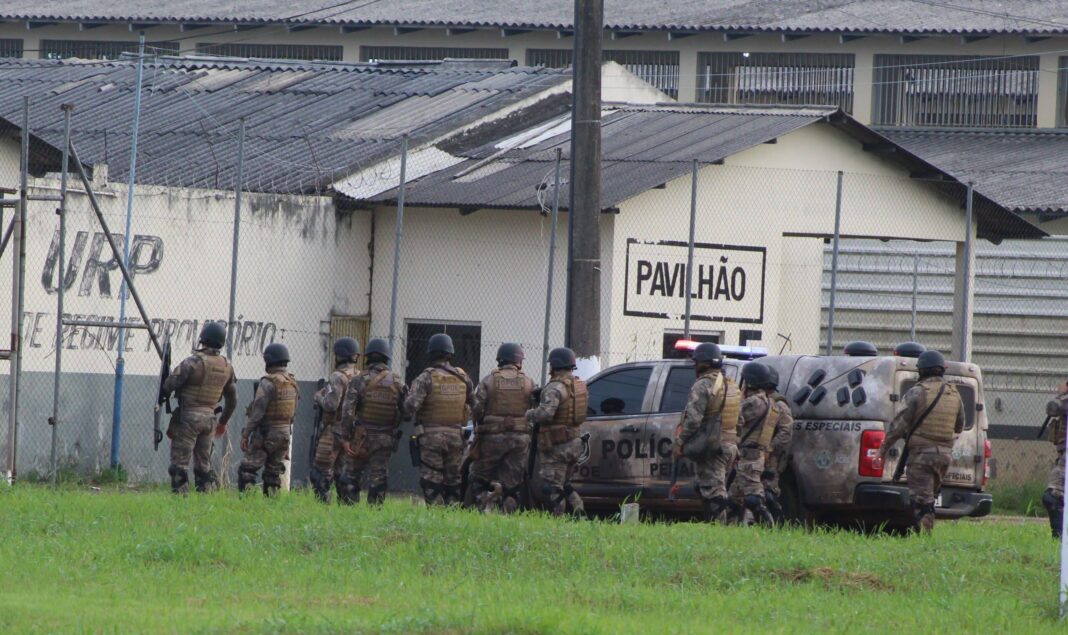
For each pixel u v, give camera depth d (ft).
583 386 189.78
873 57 513.45
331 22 539.70
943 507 196.85
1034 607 137.49
